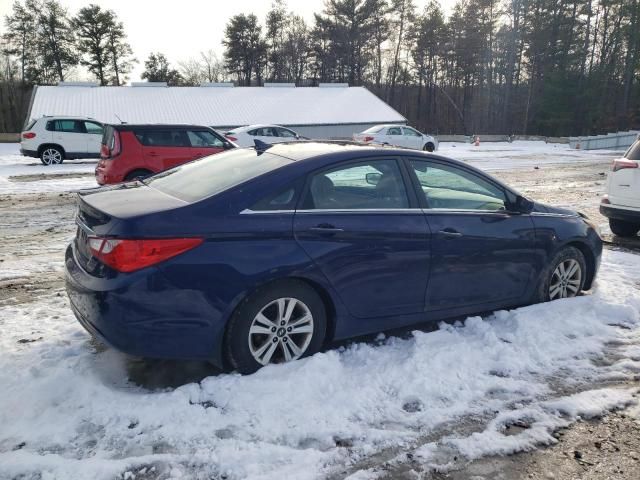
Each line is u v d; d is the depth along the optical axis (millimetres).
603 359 3902
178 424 2949
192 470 2619
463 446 2861
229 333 3359
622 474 2680
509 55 62250
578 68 56969
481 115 65438
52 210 9984
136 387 3387
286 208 3516
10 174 16156
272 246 3389
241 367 3412
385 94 72062
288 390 3264
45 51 59750
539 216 4730
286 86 48594
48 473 2541
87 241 3371
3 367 3529
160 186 3965
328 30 66562
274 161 3822
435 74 68688
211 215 3291
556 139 44312
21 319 4430
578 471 2697
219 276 3227
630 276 5945
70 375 3375
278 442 2848
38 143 19016
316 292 3637
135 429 2906
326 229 3564
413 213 3994
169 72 71750
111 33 61781
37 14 59156
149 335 3131
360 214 3758
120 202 3482
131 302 3070
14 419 2961
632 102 59906
